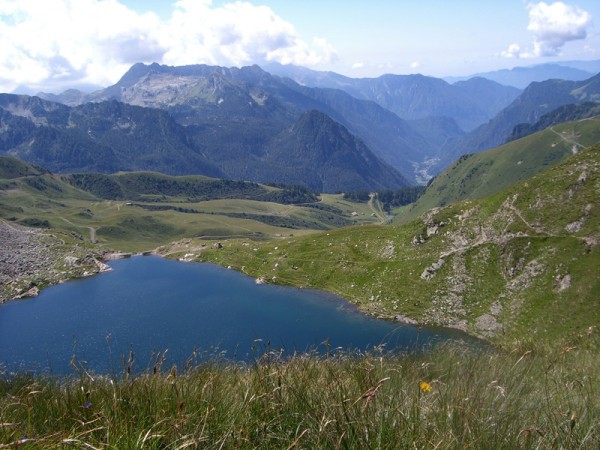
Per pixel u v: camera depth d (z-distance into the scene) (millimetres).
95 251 162625
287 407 5555
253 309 92750
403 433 4574
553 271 73062
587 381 7809
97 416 5414
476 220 94312
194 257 149750
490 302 77500
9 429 4789
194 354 8367
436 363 9031
